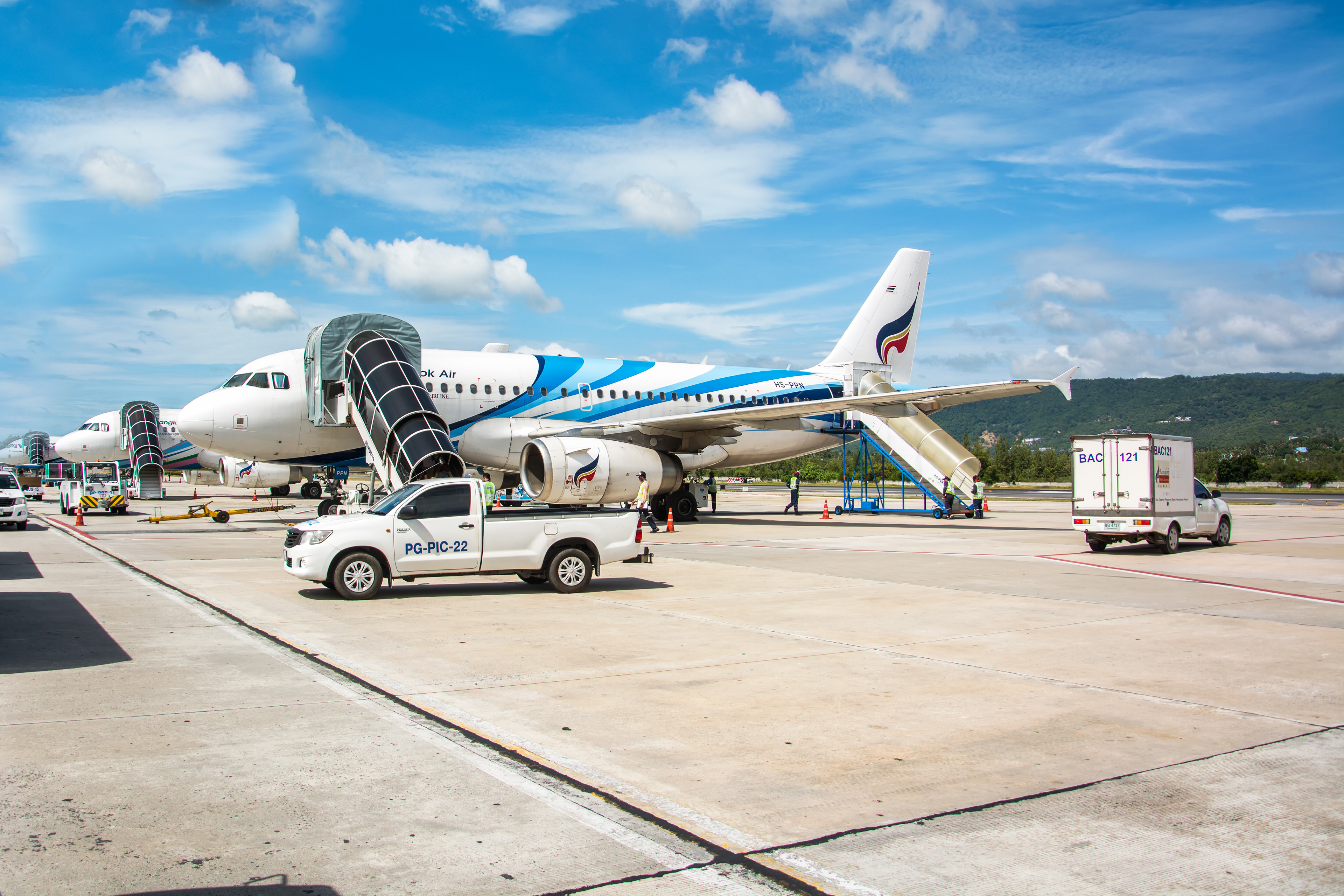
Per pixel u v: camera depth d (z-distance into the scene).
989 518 36.06
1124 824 4.78
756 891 3.99
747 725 6.62
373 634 10.15
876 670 8.47
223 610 11.77
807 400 32.53
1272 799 5.16
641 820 4.81
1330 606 12.69
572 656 9.05
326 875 4.09
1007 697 7.48
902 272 35.56
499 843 4.47
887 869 4.23
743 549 21.44
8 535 25.67
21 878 4.00
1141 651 9.46
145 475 48.50
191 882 3.99
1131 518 20.16
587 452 23.19
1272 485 104.69
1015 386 23.73
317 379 24.92
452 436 26.06
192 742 6.05
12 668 8.29
